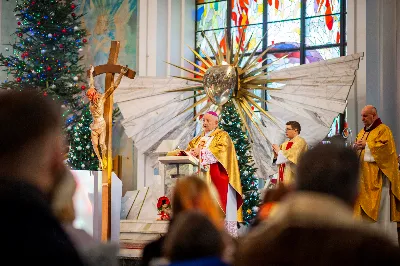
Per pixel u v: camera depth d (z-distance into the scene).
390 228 10.62
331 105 13.69
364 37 13.80
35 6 15.35
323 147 2.17
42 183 1.89
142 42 16.03
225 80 12.05
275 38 15.77
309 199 2.02
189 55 16.38
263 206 4.16
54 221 1.78
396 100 13.53
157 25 16.03
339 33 15.05
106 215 9.05
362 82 13.72
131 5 16.27
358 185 2.13
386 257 1.78
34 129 1.88
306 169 2.12
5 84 14.75
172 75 16.03
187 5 16.47
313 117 13.82
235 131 13.31
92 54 16.53
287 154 11.53
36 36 15.41
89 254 2.47
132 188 15.55
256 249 1.91
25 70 15.09
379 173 10.62
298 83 14.06
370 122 10.85
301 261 1.84
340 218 1.93
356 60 13.51
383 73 13.62
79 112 15.35
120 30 16.31
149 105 15.36
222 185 10.54
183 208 3.72
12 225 1.73
